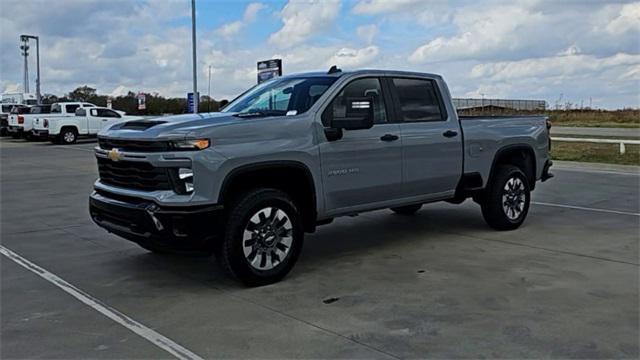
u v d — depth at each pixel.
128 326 4.39
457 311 4.61
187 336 4.18
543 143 8.24
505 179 7.58
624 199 10.34
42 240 7.33
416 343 4.00
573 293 5.04
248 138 5.23
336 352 3.88
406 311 4.63
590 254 6.39
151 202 4.99
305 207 5.79
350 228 8.02
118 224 5.42
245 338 4.13
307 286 5.35
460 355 3.80
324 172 5.75
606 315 4.50
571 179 13.38
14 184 13.01
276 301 4.94
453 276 5.60
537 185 12.30
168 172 4.95
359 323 4.39
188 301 4.96
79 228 8.09
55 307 4.82
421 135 6.64
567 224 8.11
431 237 7.38
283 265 5.49
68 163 18.23
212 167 4.97
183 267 6.04
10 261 6.31
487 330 4.21
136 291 5.25
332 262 6.20
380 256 6.43
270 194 5.38
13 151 23.66
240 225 5.16
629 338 4.05
